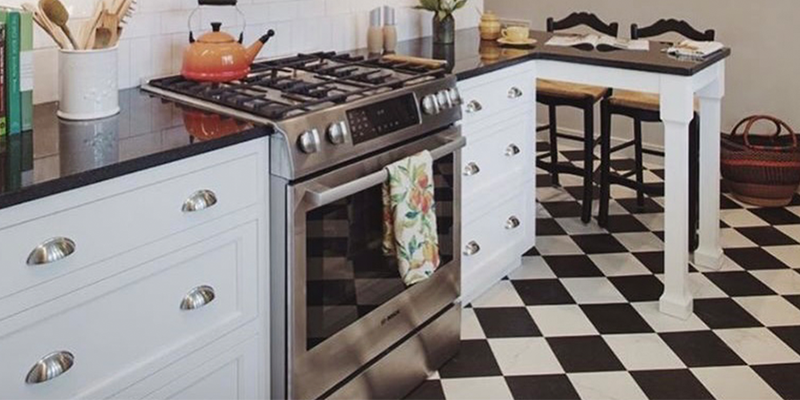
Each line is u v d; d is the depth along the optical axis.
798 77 4.47
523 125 3.17
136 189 1.59
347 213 2.05
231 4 2.32
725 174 4.30
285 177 1.88
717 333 2.80
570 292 3.14
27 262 1.40
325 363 2.07
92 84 1.90
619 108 3.70
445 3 3.26
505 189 3.12
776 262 3.44
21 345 1.43
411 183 2.16
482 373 2.53
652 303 3.04
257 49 2.34
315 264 1.98
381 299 2.22
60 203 1.44
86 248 1.51
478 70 2.76
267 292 1.97
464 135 2.77
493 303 3.03
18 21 1.72
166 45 2.39
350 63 2.60
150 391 1.70
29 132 1.78
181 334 1.76
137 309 1.64
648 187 3.79
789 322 2.88
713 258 3.35
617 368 2.56
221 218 1.80
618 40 3.38
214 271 1.81
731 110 4.75
